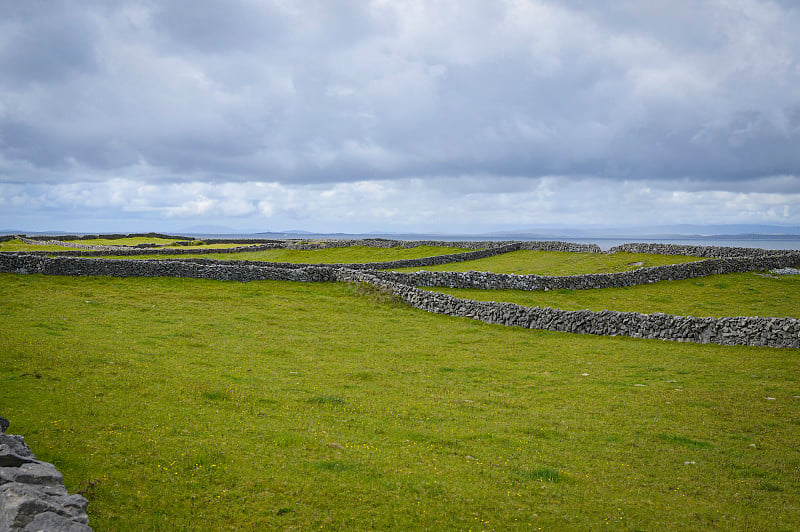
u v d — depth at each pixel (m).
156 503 12.10
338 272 47.88
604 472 15.61
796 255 60.19
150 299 37.75
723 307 42.12
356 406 20.02
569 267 64.00
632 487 14.80
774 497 14.56
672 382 24.83
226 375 22.67
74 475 12.77
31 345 23.66
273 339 30.30
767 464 16.41
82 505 9.57
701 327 33.00
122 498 12.12
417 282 47.47
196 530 11.30
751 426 19.48
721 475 15.70
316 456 15.23
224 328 31.80
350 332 33.41
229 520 11.80
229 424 17.09
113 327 29.42
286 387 21.78
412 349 30.23
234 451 15.05
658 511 13.55
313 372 24.53
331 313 38.12
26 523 8.55
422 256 76.88
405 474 14.53
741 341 31.94
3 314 30.19
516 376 25.69
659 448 17.47
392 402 20.94
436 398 21.83
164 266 45.12
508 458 16.17
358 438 16.91
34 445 13.97
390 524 12.19
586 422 19.62
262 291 43.22
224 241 102.94
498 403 21.56
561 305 43.06
